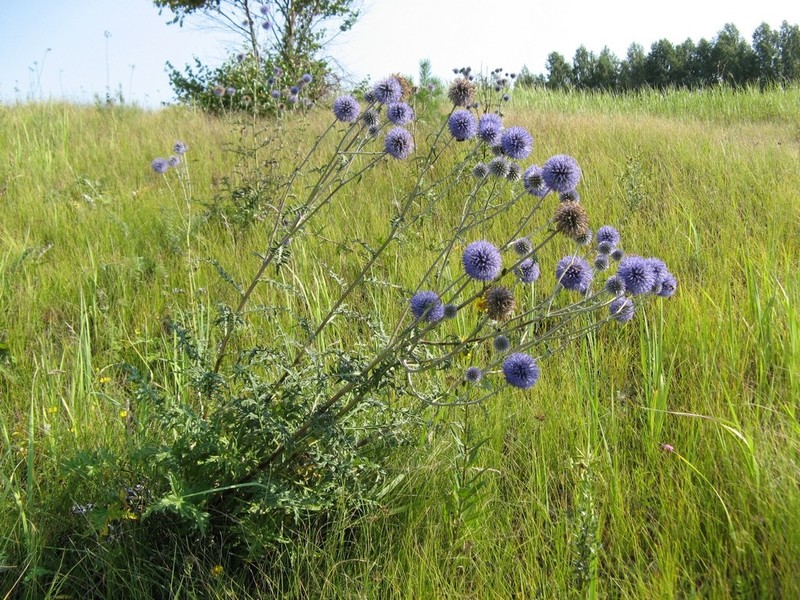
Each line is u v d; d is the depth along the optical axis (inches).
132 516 40.1
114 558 39.3
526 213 86.6
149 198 103.2
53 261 78.7
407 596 37.1
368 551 40.4
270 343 58.0
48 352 59.9
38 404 51.4
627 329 61.8
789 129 185.5
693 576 38.2
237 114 165.2
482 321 38.4
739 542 38.6
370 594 37.9
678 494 42.7
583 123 146.6
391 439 42.1
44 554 40.2
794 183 95.1
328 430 39.6
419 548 40.2
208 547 41.8
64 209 94.3
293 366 45.1
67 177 111.4
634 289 41.2
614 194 91.0
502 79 118.3
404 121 45.3
